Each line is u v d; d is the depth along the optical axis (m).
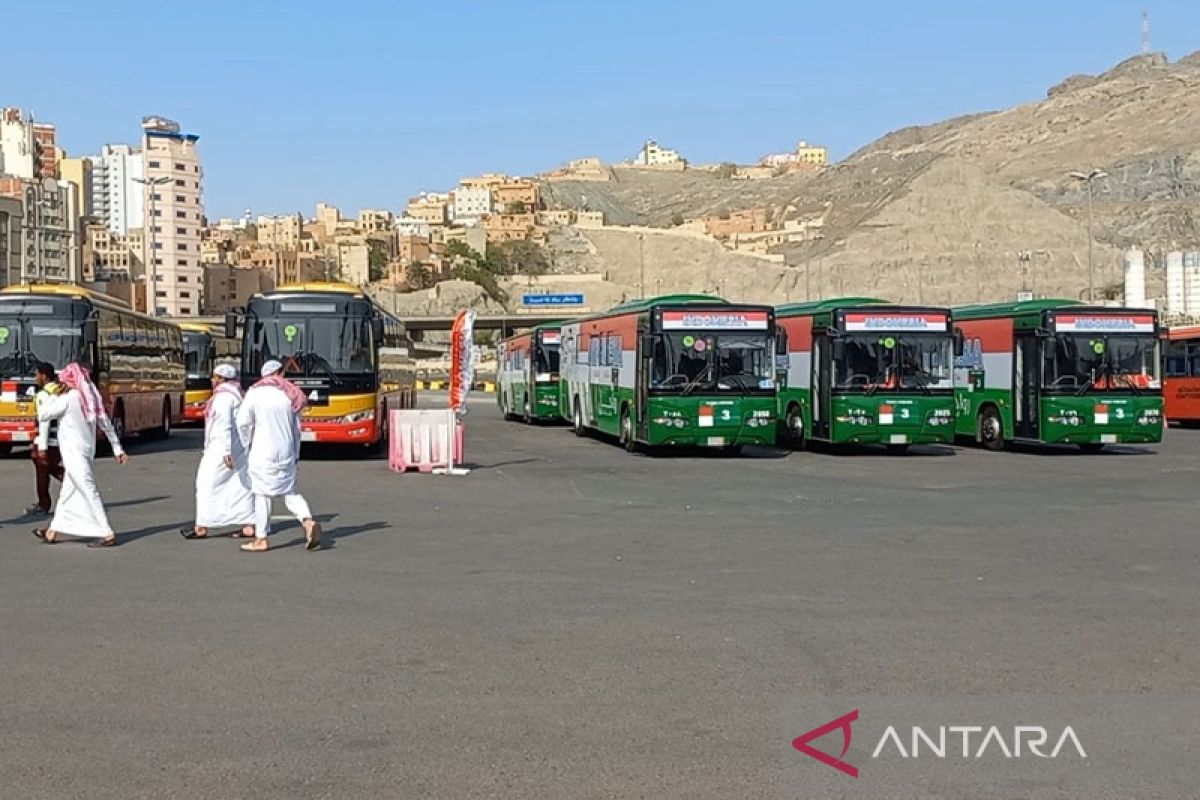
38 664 8.36
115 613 10.03
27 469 24.14
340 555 13.10
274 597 10.72
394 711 7.25
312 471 23.97
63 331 25.95
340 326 26.67
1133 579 11.61
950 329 28.19
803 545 13.83
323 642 8.99
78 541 14.16
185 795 5.88
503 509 17.42
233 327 26.55
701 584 11.34
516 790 5.95
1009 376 29.59
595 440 34.12
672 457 27.75
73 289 27.03
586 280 185.00
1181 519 16.25
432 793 5.90
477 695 7.59
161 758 6.41
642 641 9.02
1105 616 9.91
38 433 16.41
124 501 18.30
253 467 13.36
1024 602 10.48
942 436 27.77
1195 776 6.21
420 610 10.14
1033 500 18.66
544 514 16.81
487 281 185.00
